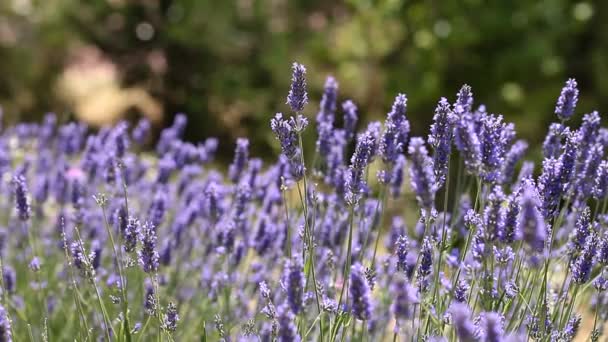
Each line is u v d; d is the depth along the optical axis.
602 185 2.33
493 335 1.52
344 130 2.93
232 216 2.98
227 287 2.92
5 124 8.39
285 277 2.05
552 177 2.12
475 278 2.26
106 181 3.33
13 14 8.75
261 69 8.30
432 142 2.19
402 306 1.63
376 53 7.31
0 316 1.88
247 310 3.08
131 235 2.24
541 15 6.95
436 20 6.98
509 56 6.95
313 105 7.58
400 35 7.22
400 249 2.28
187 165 4.03
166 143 4.30
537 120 6.80
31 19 8.80
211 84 8.44
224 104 8.34
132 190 3.98
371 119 7.16
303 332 2.08
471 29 6.86
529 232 1.64
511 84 6.90
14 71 8.71
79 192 3.28
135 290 3.23
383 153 2.24
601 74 6.88
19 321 3.12
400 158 2.69
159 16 8.66
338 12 8.12
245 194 2.95
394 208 4.64
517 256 2.26
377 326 2.78
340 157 2.92
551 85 6.96
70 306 3.22
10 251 3.88
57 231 3.53
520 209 1.91
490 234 1.91
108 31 8.85
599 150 2.38
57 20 8.74
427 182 1.80
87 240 3.53
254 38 8.36
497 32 6.93
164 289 3.14
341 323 2.26
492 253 2.10
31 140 5.41
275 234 3.07
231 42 8.37
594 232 2.21
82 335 2.46
